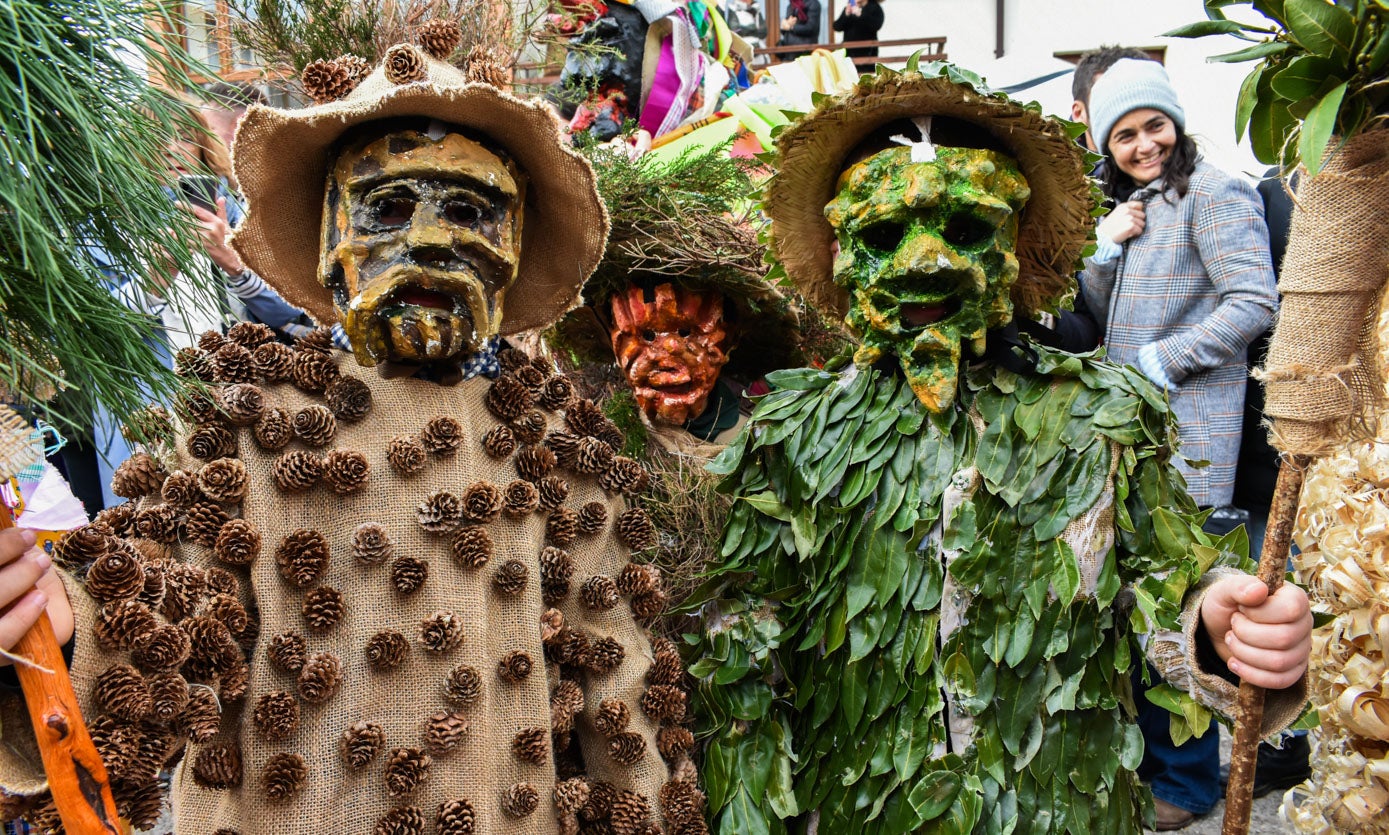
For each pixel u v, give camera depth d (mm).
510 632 1510
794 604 1692
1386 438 1596
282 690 1374
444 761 1412
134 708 1160
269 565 1397
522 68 2201
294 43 1854
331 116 1400
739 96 2781
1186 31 1419
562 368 2334
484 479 1538
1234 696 1459
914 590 1587
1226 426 2535
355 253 1395
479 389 1611
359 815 1375
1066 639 1516
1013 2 6910
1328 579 1637
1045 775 1515
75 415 1224
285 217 1554
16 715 1156
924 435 1627
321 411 1445
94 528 1316
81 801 1105
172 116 1206
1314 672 1690
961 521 1562
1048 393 1603
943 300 1521
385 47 1873
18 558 1116
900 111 1567
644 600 1655
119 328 1151
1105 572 1530
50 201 1066
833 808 1626
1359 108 1281
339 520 1445
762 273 2010
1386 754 1634
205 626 1285
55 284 1062
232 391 1428
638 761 1576
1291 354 1353
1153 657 1530
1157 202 2596
